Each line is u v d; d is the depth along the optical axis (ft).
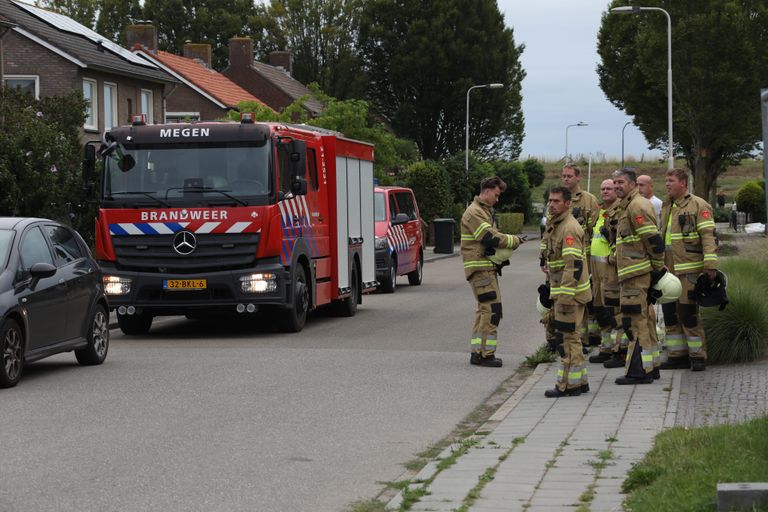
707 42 152.97
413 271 92.43
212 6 260.21
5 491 24.00
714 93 156.56
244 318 67.00
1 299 38.27
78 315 43.42
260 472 26.12
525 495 22.44
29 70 139.64
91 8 256.93
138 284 54.85
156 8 255.91
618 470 24.40
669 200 41.27
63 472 25.89
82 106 90.48
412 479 24.27
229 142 55.31
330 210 63.87
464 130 241.55
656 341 38.22
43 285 40.93
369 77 244.22
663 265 37.52
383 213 86.63
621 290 37.63
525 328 59.36
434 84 236.84
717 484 20.30
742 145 186.70
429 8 237.25
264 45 262.06
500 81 240.12
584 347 45.42
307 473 26.08
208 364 44.65
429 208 174.40
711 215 40.40
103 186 55.77
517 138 255.70
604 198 41.96
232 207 54.65
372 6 239.30
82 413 33.65
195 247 54.65
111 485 24.67
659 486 21.86
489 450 27.07
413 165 176.14
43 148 69.05
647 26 158.51
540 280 97.76
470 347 50.96
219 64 255.91
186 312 56.39
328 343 52.54
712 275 40.06
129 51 184.34
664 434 27.71
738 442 25.25
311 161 60.85
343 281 65.00
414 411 34.58
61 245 44.04
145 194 55.21
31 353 39.81
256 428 31.50
